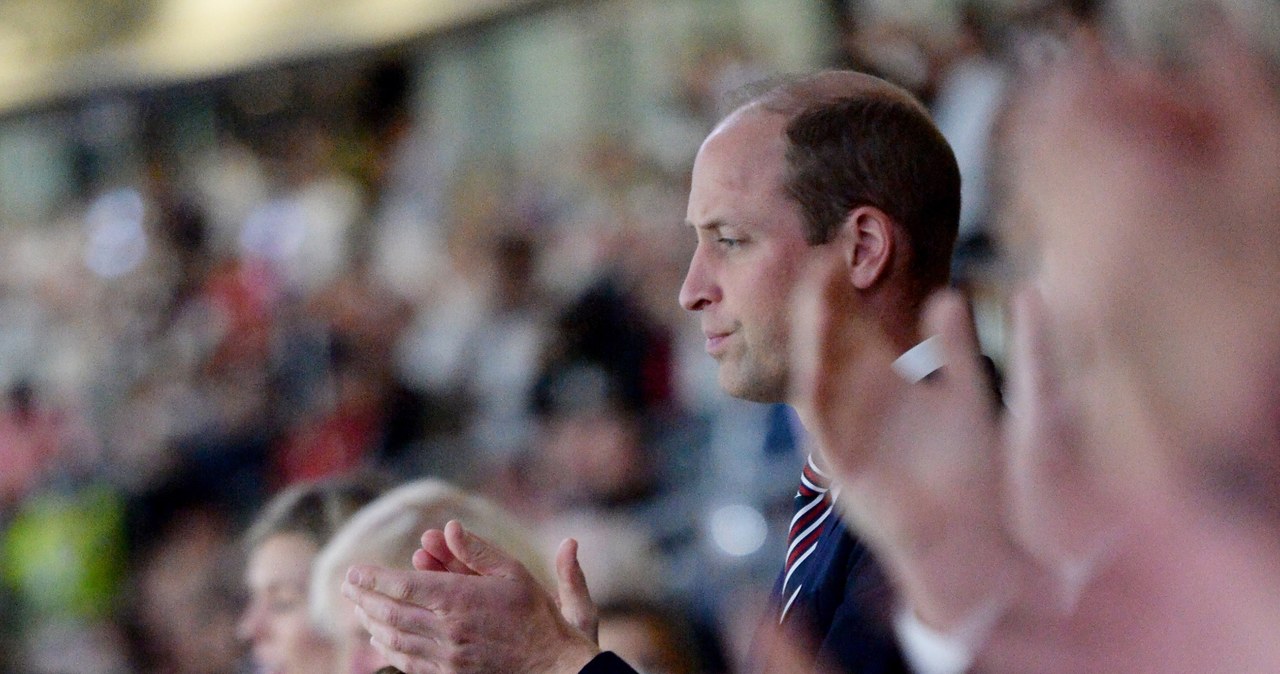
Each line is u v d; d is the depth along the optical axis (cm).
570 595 655
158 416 3275
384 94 3741
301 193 3634
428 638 593
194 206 3894
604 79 3145
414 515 813
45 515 2898
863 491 288
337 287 3048
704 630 1066
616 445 2105
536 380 2264
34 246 4184
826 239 634
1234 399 224
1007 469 269
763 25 2766
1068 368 250
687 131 2781
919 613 280
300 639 902
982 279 1230
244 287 3388
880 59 1923
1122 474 235
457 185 3325
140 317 3675
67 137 4278
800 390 318
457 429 2555
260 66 3084
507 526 824
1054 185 240
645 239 2539
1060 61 251
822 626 541
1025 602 251
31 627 2783
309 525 936
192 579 2389
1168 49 242
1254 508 222
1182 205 229
